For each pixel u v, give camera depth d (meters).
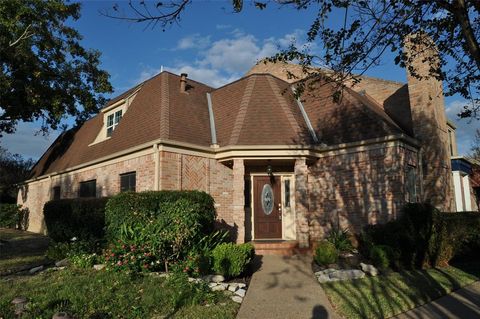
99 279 7.82
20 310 6.20
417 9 5.24
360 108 13.58
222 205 13.60
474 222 12.71
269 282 8.55
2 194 33.28
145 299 6.68
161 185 12.05
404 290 7.77
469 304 7.27
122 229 9.24
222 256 8.54
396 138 11.87
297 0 5.10
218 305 6.76
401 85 17.41
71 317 5.90
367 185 12.37
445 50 6.27
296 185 12.96
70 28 19.38
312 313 6.56
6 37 15.51
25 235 19.92
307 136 13.67
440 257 10.88
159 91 15.30
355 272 8.79
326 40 5.59
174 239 8.72
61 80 20.62
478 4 4.87
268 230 14.28
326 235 13.07
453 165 18.03
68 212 12.38
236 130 13.57
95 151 16.84
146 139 13.20
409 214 10.46
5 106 19.62
